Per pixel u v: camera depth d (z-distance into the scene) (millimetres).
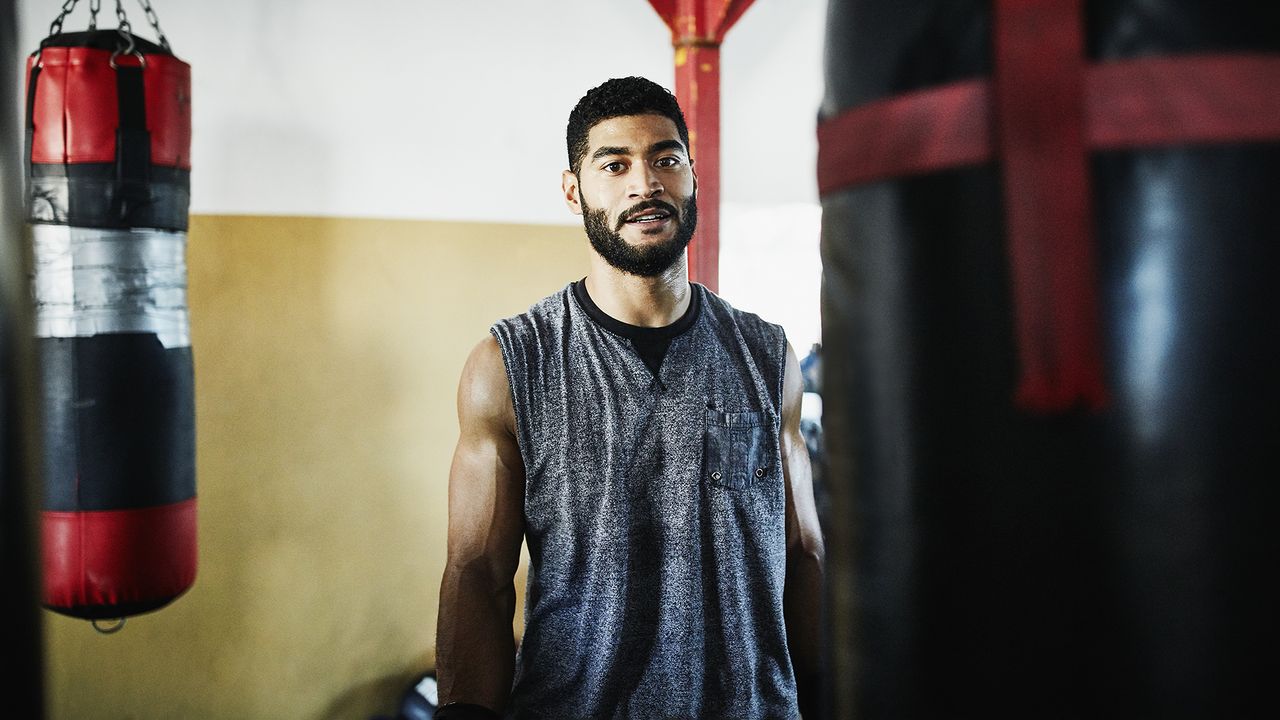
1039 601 688
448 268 3986
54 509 2340
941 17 724
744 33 4449
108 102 2303
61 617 3482
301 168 3777
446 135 3975
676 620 1613
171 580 2469
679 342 1712
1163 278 665
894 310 755
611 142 1632
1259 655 662
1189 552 663
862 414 793
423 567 3955
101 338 2311
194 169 3645
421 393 3949
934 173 723
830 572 872
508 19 4047
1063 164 668
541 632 1657
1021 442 691
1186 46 661
